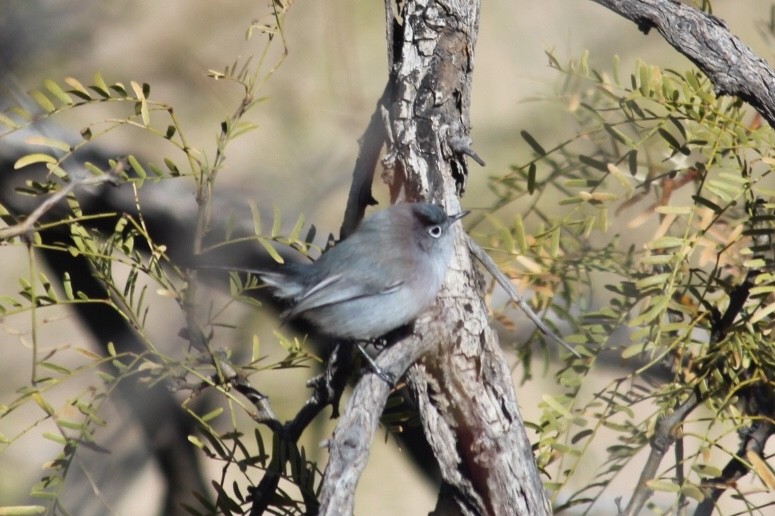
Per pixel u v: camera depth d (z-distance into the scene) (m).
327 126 12.56
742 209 8.61
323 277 8.34
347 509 5.51
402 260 7.31
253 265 9.95
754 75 6.92
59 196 6.60
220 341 10.72
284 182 11.97
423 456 9.20
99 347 9.95
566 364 8.04
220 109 12.45
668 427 7.14
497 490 6.39
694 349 8.24
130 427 10.46
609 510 9.55
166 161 7.20
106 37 12.30
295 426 7.37
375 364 6.54
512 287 7.29
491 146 12.14
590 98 9.12
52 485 6.70
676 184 8.02
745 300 7.21
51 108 6.84
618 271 8.22
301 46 12.70
